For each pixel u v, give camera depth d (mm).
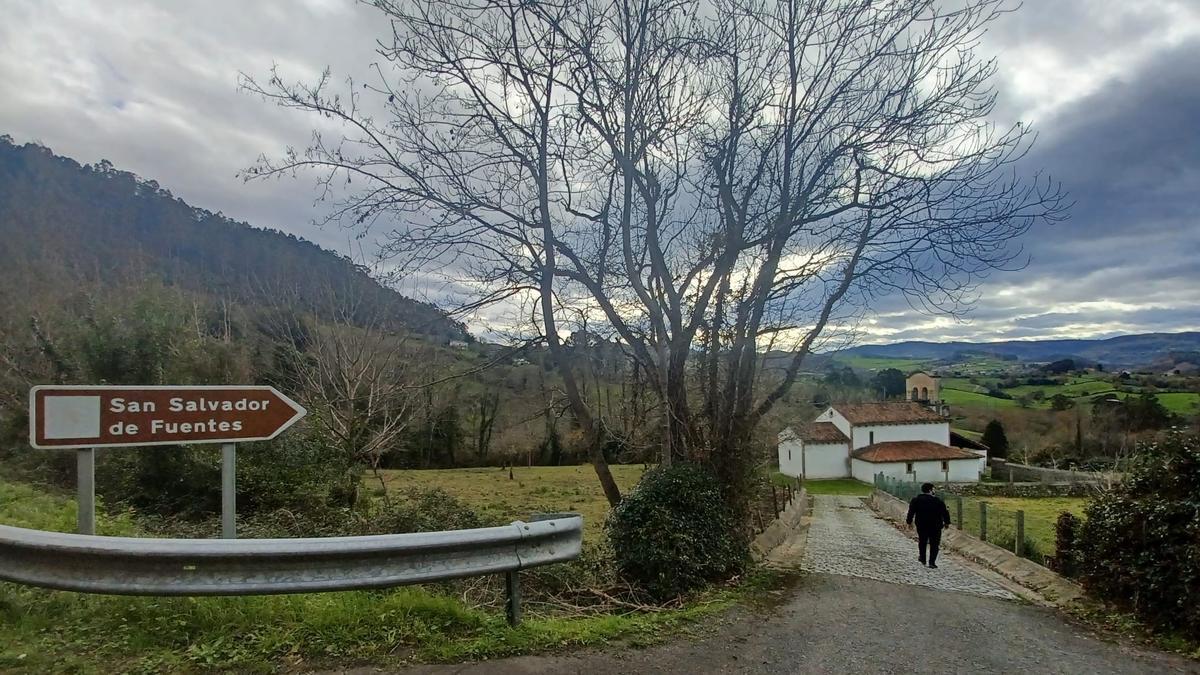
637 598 8664
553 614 7586
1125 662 6418
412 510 12438
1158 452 8703
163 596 4164
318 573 4324
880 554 16328
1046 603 9930
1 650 4086
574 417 13992
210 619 4723
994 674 5703
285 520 12203
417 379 15812
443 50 10578
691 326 11836
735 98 11539
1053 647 6863
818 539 19594
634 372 13570
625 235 11562
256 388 6211
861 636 6723
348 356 19672
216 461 13711
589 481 34375
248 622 4781
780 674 5211
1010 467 56750
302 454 15547
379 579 4457
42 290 24609
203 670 4137
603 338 12891
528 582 8789
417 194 11008
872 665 5668
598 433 13062
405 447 30062
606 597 8625
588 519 20828
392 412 21281
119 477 13641
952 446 65312
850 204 11219
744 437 12555
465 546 4777
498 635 5004
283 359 22906
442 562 4734
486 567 4910
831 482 60875
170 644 4418
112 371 15359
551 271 11914
